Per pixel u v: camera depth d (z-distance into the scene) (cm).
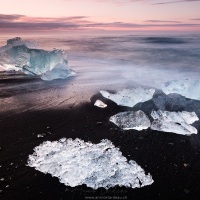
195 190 475
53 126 716
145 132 696
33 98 942
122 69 1507
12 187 468
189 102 960
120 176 498
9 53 1377
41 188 468
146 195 459
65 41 3525
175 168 538
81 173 499
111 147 609
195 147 626
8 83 1135
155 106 907
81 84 1155
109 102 926
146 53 2214
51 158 547
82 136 666
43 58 1304
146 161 561
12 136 652
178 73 1413
